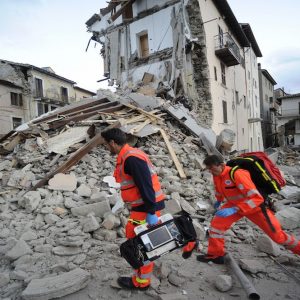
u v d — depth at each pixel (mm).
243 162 3281
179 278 3195
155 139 8859
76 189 5684
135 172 2676
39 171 6559
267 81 40875
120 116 9625
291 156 20609
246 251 3957
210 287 3115
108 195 5547
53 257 3689
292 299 2875
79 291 3049
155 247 2662
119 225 4461
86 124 8812
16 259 3652
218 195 3564
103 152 7559
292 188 7367
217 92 16844
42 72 31844
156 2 16516
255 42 27766
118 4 18062
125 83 18188
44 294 2832
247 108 25562
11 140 8867
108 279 3246
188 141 9977
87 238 4113
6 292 3062
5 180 6340
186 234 2871
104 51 20328
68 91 35688
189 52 15523
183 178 6945
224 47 17188
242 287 3059
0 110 27875
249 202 3066
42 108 32031
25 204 5055
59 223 4500
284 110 38125
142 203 2832
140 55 17750
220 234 3455
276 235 3094
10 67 29359
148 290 3027
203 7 15578
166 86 15344
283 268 3465
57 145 7613
